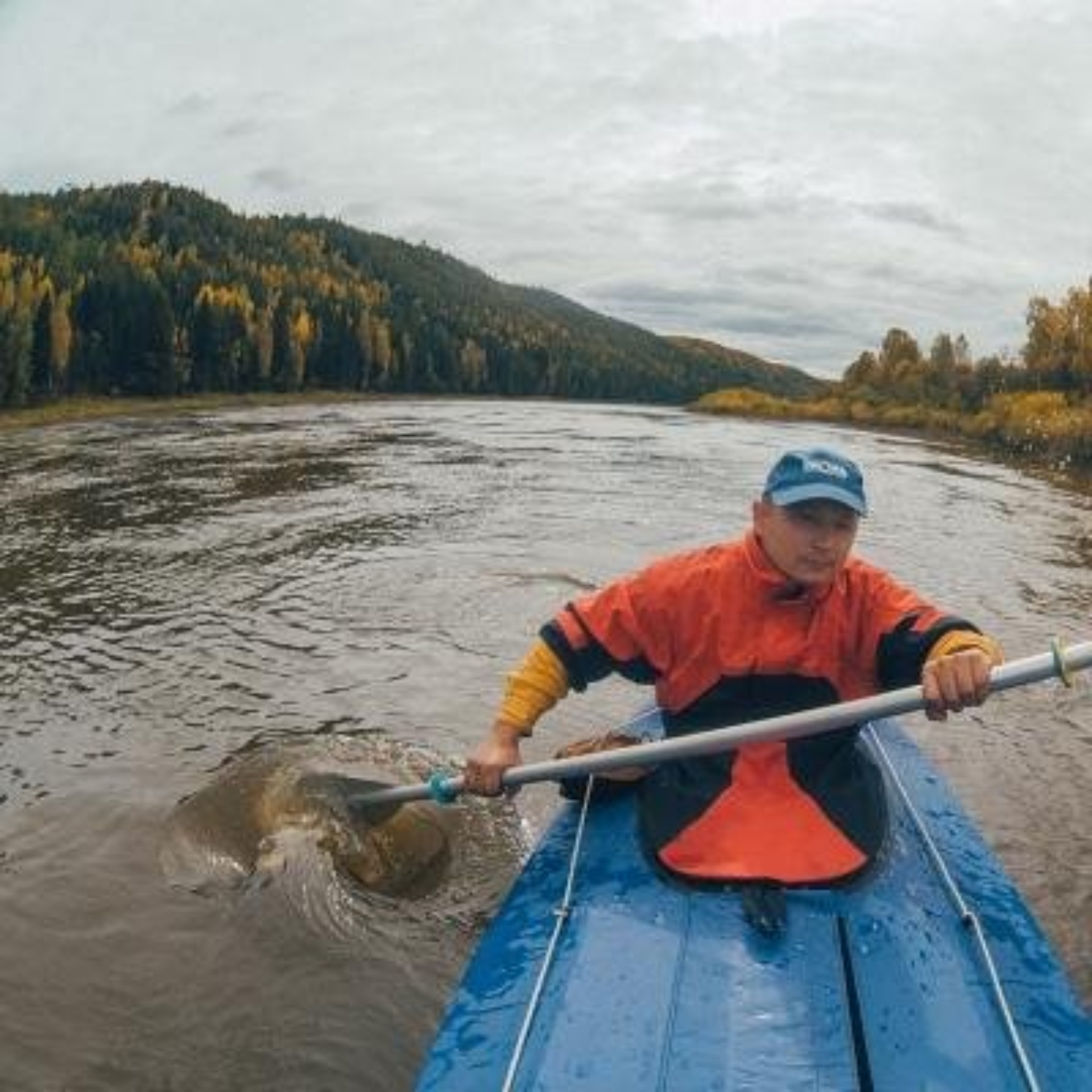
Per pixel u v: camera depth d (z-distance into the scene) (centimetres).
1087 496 1189
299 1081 222
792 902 187
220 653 477
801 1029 161
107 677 443
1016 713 426
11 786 341
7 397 2166
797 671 211
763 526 207
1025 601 632
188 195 7112
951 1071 156
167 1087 219
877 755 262
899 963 176
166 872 290
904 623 205
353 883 281
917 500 1088
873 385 3869
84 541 700
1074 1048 163
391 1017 240
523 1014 168
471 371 5738
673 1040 160
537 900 199
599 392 7506
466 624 533
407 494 962
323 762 352
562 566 667
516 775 229
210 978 249
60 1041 229
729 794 204
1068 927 279
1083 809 347
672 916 187
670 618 214
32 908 273
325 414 2450
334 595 577
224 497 909
